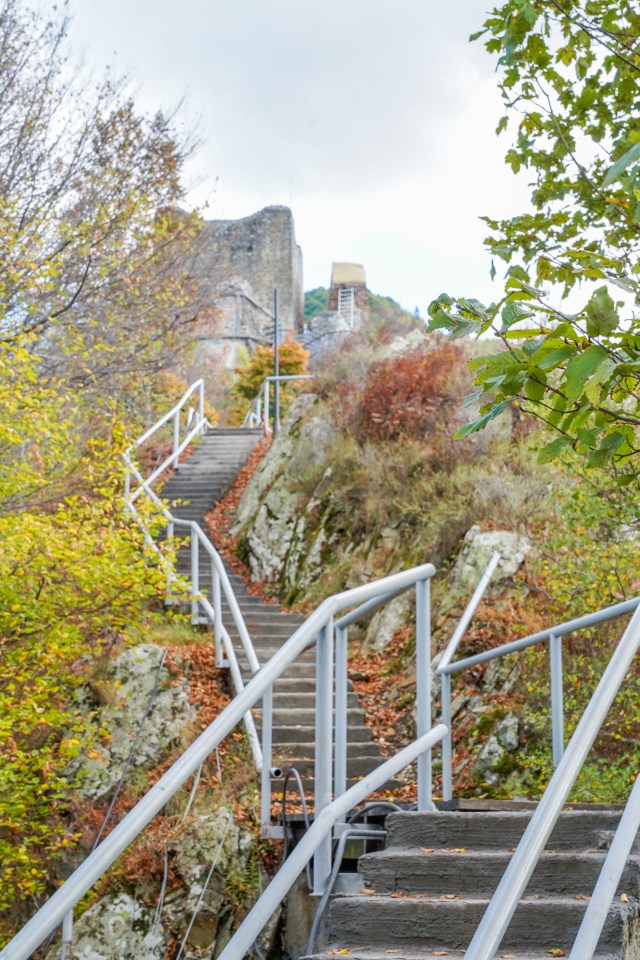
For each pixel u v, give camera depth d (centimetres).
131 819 326
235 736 988
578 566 848
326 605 464
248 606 1378
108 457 941
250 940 370
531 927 379
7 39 1399
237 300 4378
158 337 1741
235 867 801
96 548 873
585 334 263
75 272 1351
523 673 945
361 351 1838
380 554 1373
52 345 1374
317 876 490
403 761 478
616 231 423
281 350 3141
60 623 835
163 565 886
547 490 1135
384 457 1484
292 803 844
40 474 897
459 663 695
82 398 1385
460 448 1363
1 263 1096
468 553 1143
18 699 870
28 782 844
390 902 409
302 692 1078
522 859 265
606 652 852
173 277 1844
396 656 1169
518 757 876
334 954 393
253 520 1642
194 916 782
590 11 412
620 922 335
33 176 1389
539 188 427
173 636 1193
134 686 1062
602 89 425
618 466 751
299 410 1812
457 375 1495
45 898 901
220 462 2055
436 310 283
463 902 398
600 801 750
